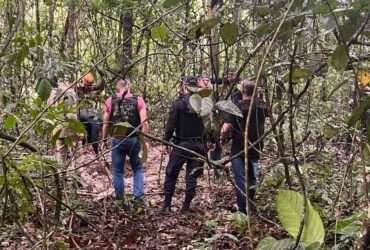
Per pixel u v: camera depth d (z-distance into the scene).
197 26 2.69
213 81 3.04
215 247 5.27
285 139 4.44
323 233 1.59
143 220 6.03
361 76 2.35
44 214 2.95
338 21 2.01
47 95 2.86
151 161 9.59
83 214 4.43
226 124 4.87
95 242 4.72
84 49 8.84
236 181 5.84
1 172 2.80
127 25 8.46
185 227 6.20
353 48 2.58
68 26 7.45
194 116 6.47
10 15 3.55
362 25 1.97
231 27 2.59
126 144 6.66
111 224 5.40
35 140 3.22
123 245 5.23
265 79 3.44
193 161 6.73
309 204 1.61
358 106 1.98
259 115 5.18
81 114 3.85
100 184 6.75
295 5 2.14
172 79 8.46
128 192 8.15
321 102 5.25
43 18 7.63
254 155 5.72
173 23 4.88
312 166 5.60
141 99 6.28
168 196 6.93
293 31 2.20
